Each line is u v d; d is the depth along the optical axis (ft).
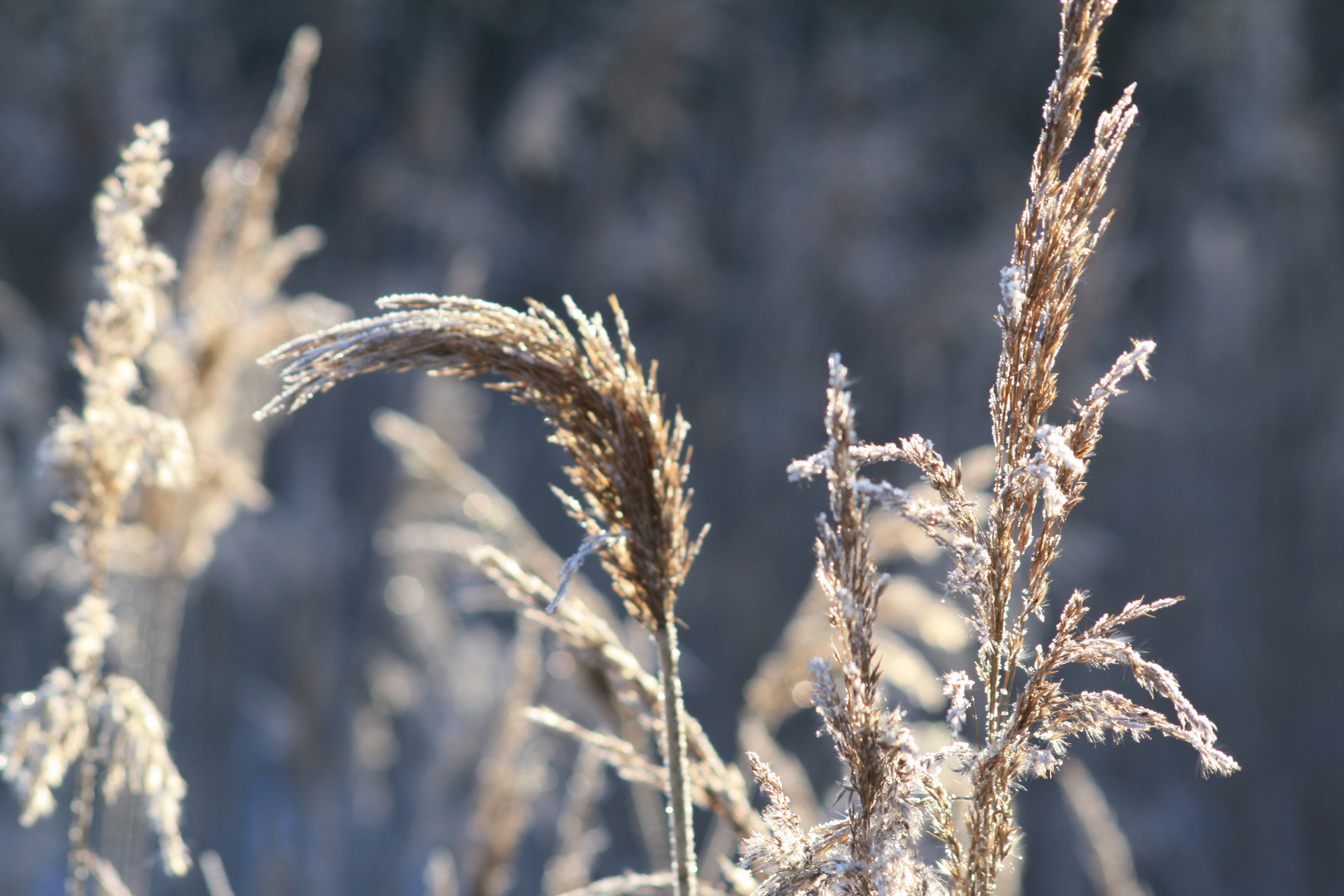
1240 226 36.73
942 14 41.47
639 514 3.22
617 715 7.38
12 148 29.94
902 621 7.99
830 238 36.24
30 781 4.70
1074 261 2.65
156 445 5.11
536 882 20.66
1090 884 23.89
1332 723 37.24
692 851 3.31
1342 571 38.14
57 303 30.55
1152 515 35.55
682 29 36.11
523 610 4.58
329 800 20.39
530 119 35.01
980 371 31.40
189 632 23.49
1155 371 33.65
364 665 22.30
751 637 34.37
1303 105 40.14
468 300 3.18
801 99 39.65
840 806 2.86
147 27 32.76
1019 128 40.75
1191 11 37.81
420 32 37.73
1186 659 36.47
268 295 8.79
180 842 4.82
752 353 37.09
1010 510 2.68
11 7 30.40
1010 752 2.65
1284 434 38.40
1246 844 34.86
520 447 33.81
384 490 27.99
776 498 35.47
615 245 36.94
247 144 31.65
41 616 22.54
